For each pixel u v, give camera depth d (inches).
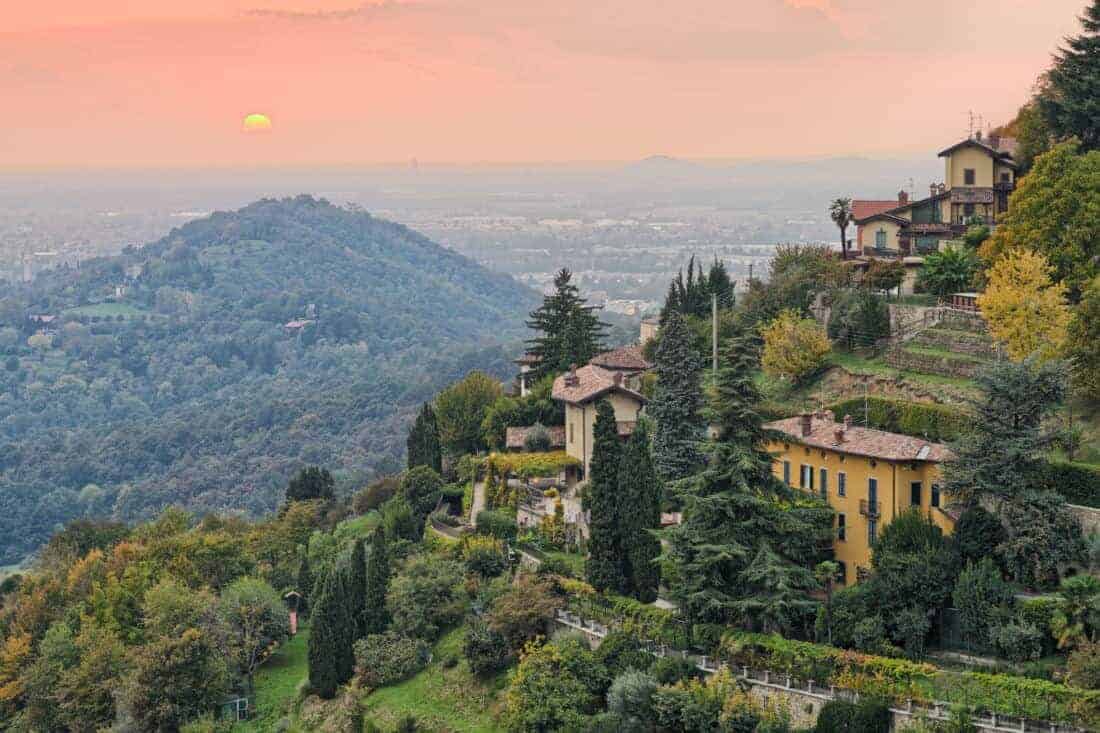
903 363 4104.3
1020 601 2746.1
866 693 2679.6
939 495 3107.8
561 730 2962.6
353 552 3855.8
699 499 3093.0
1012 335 3688.5
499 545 3882.9
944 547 2933.1
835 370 4254.4
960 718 2518.5
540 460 4362.7
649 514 3334.2
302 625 4419.3
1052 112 4990.2
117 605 4247.0
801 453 3442.4
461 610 3683.6
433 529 4296.3
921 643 2778.1
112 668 3991.1
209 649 3818.9
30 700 4092.0
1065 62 4980.3
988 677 2588.6
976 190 5196.9
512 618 3356.3
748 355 3201.3
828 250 5388.8
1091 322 3398.1
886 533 3016.7
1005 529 2923.2
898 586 2842.0
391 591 3767.2
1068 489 3073.3
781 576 2960.1
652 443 4082.2
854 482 3255.4
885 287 4690.0
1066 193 4057.6
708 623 3073.3
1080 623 2625.5
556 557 3695.9
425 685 3484.3
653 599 3307.1
